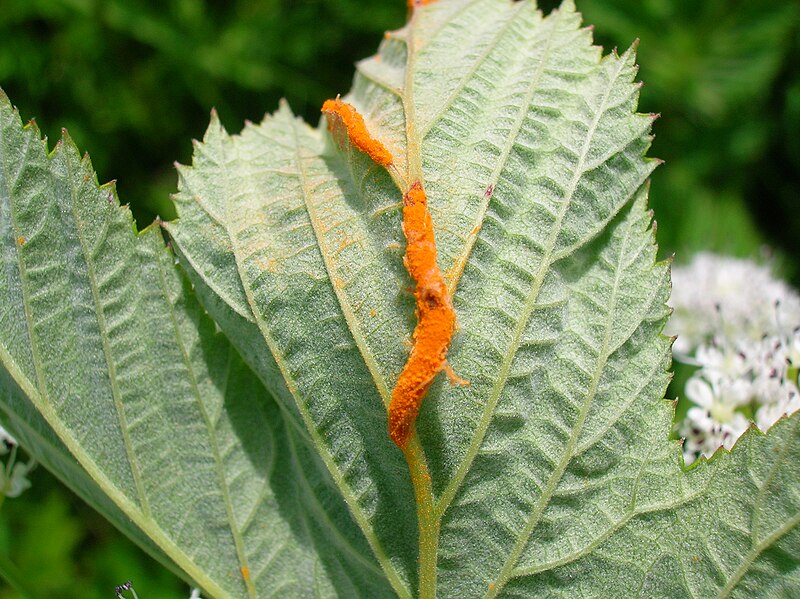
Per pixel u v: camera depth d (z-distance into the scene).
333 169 0.09
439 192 0.08
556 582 0.08
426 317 0.08
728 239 0.18
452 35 0.09
